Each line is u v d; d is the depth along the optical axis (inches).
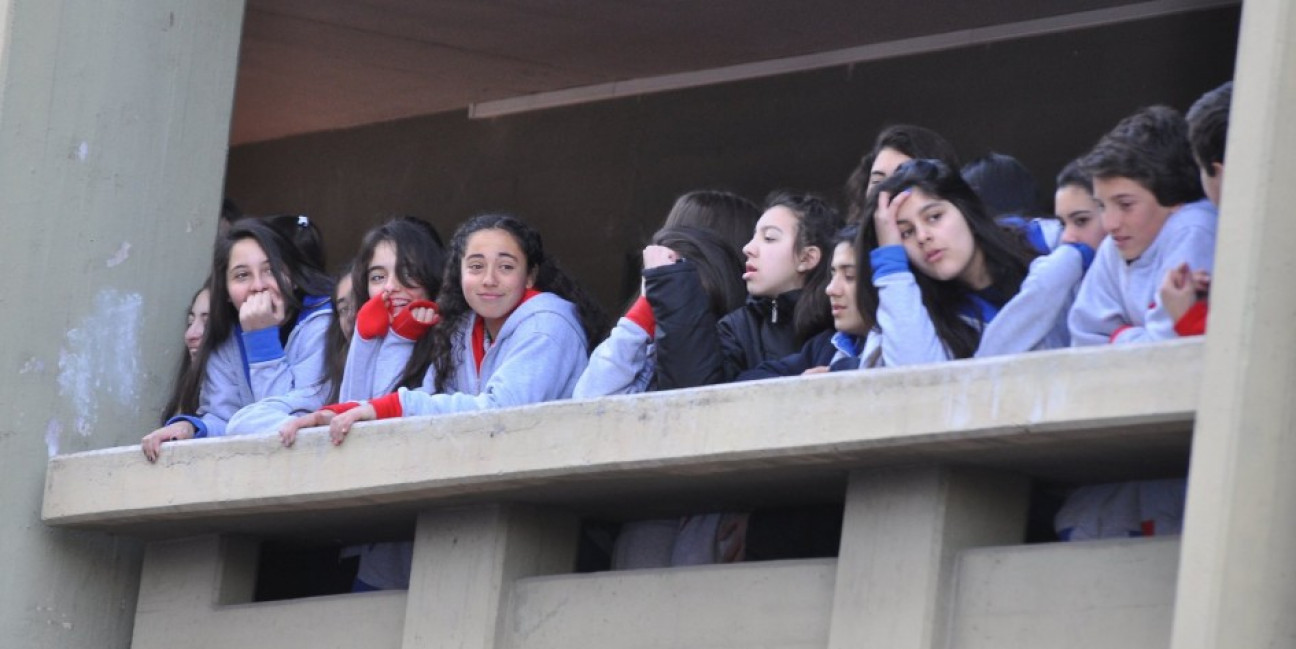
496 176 1433.3
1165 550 569.6
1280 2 536.1
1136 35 1117.7
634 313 732.0
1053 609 590.6
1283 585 530.6
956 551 615.2
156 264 948.0
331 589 883.4
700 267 747.4
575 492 709.9
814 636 645.9
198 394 883.4
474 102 1453.0
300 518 813.9
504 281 774.5
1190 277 570.9
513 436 691.4
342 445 751.1
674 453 642.8
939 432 579.2
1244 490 522.9
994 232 642.8
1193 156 598.5
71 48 930.1
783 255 731.4
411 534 818.8
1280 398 531.2
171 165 956.0
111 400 930.1
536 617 725.3
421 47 1310.3
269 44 1328.7
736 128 1300.4
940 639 610.5
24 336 909.2
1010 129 1162.6
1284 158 534.0
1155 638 566.3
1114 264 616.7
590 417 669.3
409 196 1485.0
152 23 952.3
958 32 1190.9
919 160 656.4
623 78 1358.3
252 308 860.6
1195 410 531.2
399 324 805.9
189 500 813.2
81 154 930.1
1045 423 556.4
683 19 1204.5
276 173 1571.1
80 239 927.0
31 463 904.9
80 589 907.4
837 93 1248.8
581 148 1387.8
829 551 708.0
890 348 634.2
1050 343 639.8
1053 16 1148.5
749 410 626.5
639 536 757.9
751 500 700.0
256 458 784.9
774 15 1183.6
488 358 782.5
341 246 1518.2
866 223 650.8
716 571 676.7
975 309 643.5
